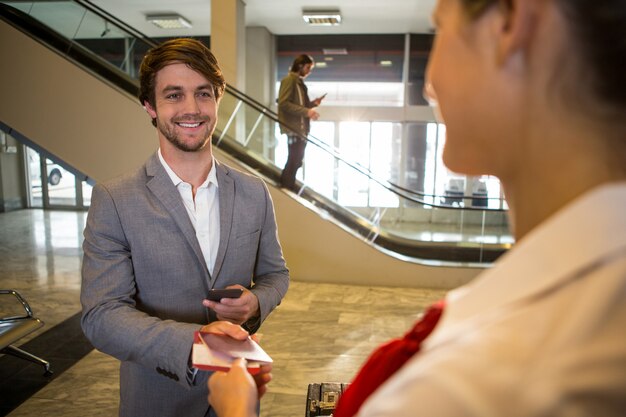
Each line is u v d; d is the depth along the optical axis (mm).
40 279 5965
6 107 6062
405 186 11305
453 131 335
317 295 5426
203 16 10352
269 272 1690
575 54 271
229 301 1330
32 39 5941
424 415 223
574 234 241
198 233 1518
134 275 1427
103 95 5918
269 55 11406
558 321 224
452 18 323
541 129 290
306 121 6445
